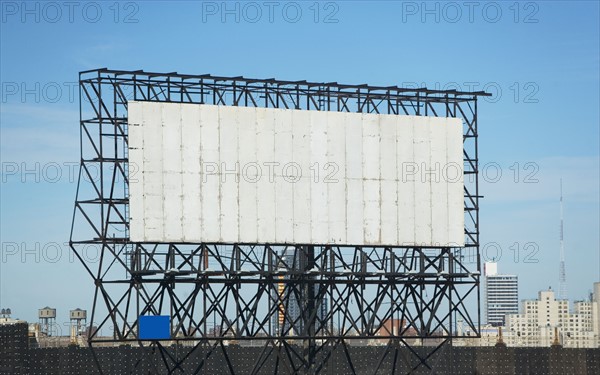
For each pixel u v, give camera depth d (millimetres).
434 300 69938
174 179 65062
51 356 81000
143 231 64312
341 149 68188
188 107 65625
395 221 68938
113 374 82000
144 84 65625
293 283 67250
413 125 69750
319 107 68688
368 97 69312
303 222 67188
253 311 66438
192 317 65375
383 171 68938
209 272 64812
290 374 67062
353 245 68125
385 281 68938
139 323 64250
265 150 66812
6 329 77500
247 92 67188
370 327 68562
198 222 65312
